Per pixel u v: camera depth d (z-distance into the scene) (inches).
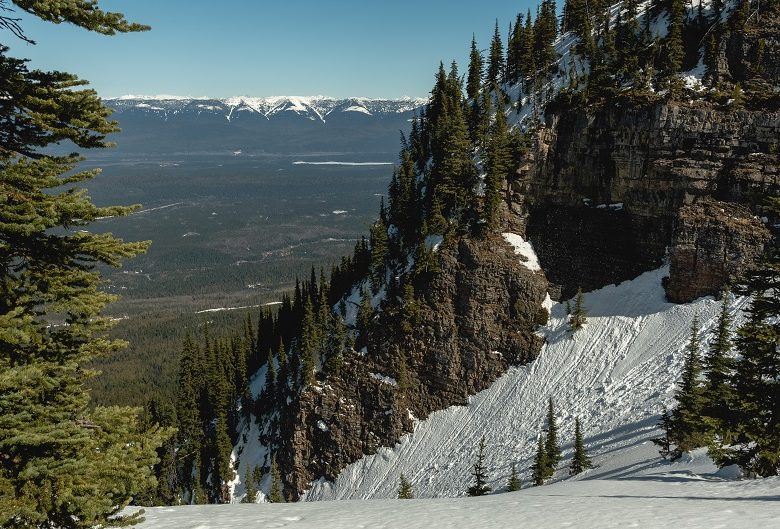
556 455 2561.5
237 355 4776.1
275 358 4943.4
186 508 837.2
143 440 473.1
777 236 3120.1
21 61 455.2
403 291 3715.6
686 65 3814.0
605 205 3732.8
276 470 3644.2
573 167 3774.6
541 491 1193.4
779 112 3223.4
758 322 1112.8
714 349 2298.2
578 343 3405.5
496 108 4618.6
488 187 3624.5
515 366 3518.7
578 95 3772.1
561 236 3796.8
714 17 3917.3
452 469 3132.4
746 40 3565.5
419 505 823.7
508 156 3666.3
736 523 530.3
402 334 3661.4
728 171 3329.2
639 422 2610.7
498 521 623.8
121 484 445.4
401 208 4141.2
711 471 1259.2
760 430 1046.4
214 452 4040.4
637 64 3779.5
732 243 3171.8
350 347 3752.5
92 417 469.4
